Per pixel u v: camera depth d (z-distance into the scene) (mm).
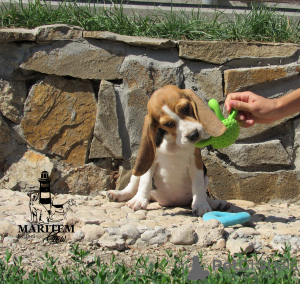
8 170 2275
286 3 2768
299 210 2178
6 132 2279
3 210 1972
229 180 2299
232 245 1724
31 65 2270
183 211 2051
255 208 2172
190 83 2326
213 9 2699
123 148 2311
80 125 2293
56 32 2277
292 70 2307
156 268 1539
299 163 2314
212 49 2318
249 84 2305
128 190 2174
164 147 1995
